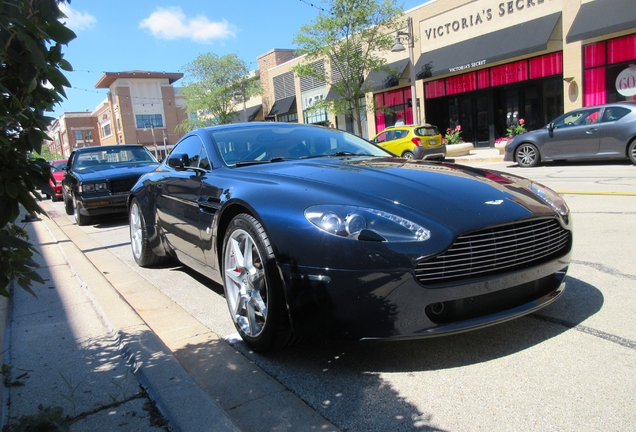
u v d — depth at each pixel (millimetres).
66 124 70562
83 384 2463
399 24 20469
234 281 3004
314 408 2205
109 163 9578
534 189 2943
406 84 22328
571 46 16188
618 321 2834
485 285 2350
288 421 2105
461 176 2932
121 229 8211
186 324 3336
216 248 3252
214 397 2342
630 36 14922
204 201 3410
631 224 5191
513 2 17750
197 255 3715
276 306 2535
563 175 9922
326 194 2588
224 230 3205
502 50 17578
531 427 1938
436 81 21438
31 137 1775
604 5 15188
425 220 2340
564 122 11750
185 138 4566
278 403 2256
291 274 2443
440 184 2729
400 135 16156
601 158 11102
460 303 2367
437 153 16047
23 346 3000
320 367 2590
